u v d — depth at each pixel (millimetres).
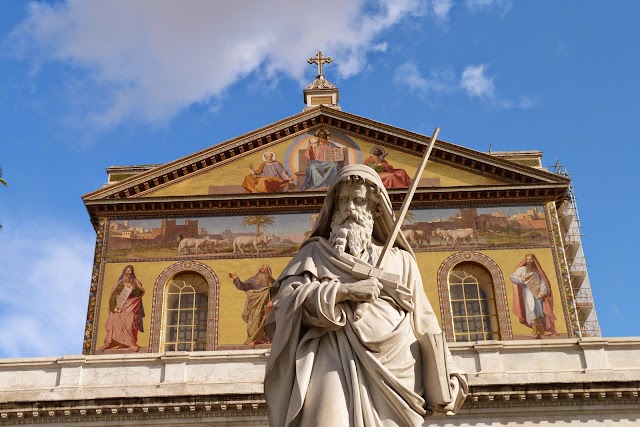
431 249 32000
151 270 31812
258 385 24297
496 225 32438
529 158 35812
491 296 31375
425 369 3891
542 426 23234
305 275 4141
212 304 31062
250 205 33031
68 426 23609
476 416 23312
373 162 33969
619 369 24531
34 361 25203
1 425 23688
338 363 3793
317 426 3598
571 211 38531
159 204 33000
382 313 3916
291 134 34750
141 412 23750
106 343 30250
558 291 31016
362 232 4316
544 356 24906
